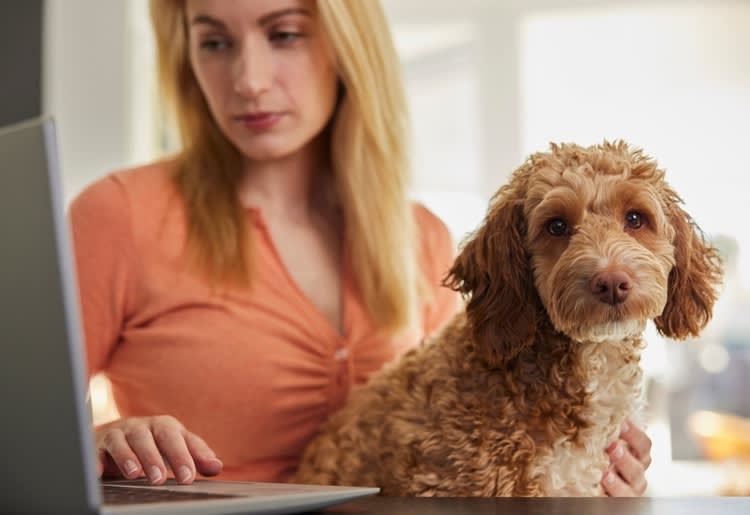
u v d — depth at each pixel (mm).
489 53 5352
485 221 1510
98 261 1730
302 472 1609
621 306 1277
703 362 5289
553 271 1336
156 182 1868
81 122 4543
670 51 5320
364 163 1904
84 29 4543
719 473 4828
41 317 671
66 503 667
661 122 5344
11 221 683
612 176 1388
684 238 1456
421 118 5367
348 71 1863
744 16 5199
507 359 1376
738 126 5316
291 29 1773
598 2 5293
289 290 1790
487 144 5328
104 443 1191
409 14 5387
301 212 1974
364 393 1603
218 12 1732
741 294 5305
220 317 1727
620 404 1413
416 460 1396
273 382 1702
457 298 2125
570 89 5383
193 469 1154
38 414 678
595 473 1385
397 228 1900
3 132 689
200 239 1770
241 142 1811
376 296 1848
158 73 1994
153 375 1713
